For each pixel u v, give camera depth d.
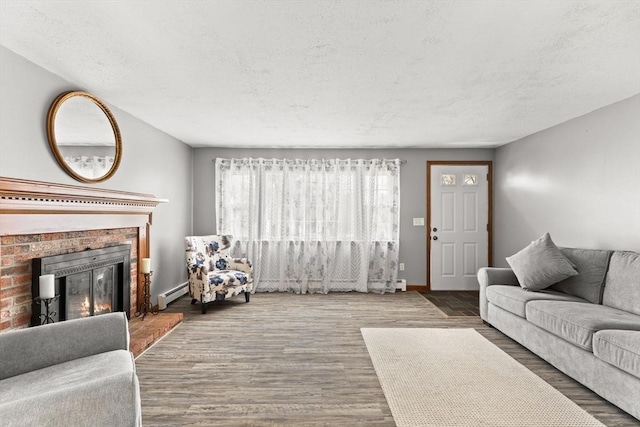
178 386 2.48
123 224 3.56
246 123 4.18
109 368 1.70
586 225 3.72
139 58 2.44
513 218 5.14
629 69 2.61
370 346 3.25
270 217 5.59
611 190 3.40
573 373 2.54
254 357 2.99
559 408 2.20
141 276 3.96
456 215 5.71
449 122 4.11
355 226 5.61
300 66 2.57
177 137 4.94
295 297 5.20
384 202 5.65
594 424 2.03
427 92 3.12
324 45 2.25
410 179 5.72
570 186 3.96
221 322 3.96
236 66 2.57
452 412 2.16
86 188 2.79
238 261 4.98
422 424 2.04
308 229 5.56
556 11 1.86
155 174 4.38
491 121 4.07
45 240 2.59
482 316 3.99
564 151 4.06
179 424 2.03
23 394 1.49
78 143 2.93
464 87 3.00
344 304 4.79
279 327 3.79
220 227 5.50
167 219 4.74
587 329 2.38
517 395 2.36
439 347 3.23
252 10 1.86
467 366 2.82
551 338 2.79
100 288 3.28
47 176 2.63
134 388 1.26
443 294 5.43
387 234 5.63
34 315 2.44
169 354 3.05
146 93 3.15
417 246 5.71
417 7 1.83
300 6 1.82
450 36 2.13
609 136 3.43
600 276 3.09
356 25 2.01
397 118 3.96
